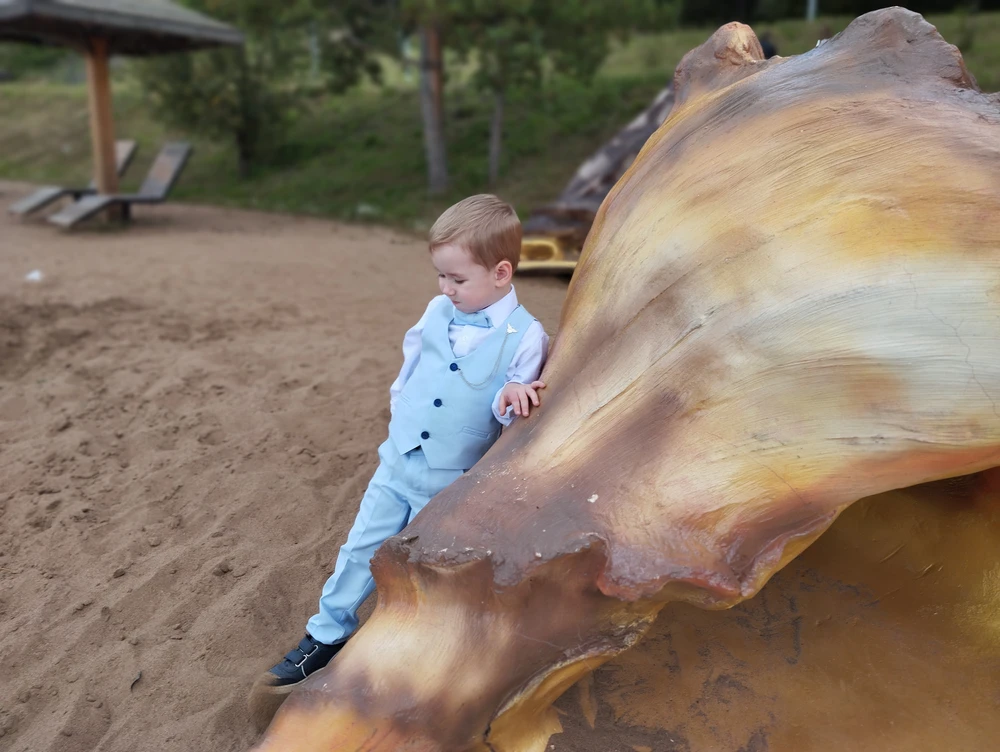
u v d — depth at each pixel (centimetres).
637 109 1579
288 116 1783
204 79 1633
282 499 343
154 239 1070
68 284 747
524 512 177
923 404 174
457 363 212
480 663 176
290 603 277
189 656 254
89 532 325
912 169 181
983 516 246
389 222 1302
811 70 206
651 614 177
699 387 185
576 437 188
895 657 226
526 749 195
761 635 236
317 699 182
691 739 207
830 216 183
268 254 955
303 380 481
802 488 179
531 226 688
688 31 2158
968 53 1485
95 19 1070
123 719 230
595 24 1169
